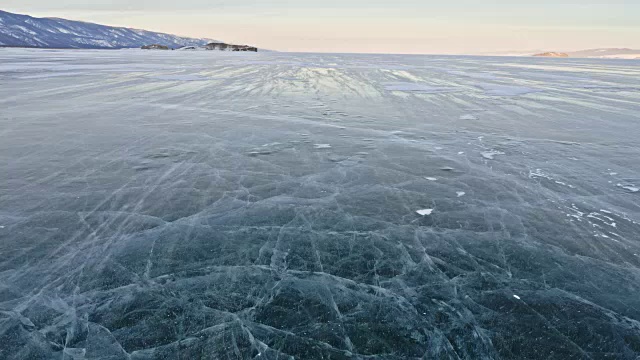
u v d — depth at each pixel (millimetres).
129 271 4285
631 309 3779
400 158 8406
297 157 8367
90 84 20500
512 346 3318
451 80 26234
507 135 10570
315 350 3254
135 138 9617
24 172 7094
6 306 3723
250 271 4316
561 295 3975
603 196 6492
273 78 25609
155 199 6113
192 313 3660
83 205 5848
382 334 3438
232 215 5633
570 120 12742
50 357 3168
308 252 4711
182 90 18766
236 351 3236
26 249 4645
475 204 6133
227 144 9242
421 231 5262
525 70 41125
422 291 4023
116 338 3369
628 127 11703
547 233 5234
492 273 4348
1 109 12875
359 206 6008
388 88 20844
